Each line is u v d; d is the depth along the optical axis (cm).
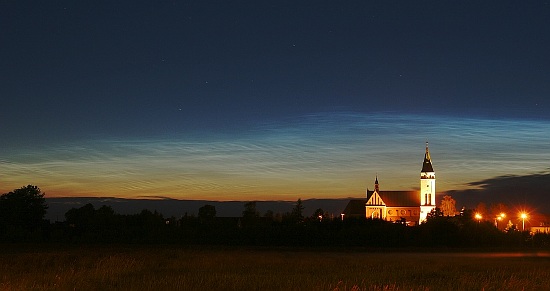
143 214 13675
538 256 8538
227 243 11306
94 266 4969
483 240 11300
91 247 9681
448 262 6488
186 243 11300
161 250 8269
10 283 3544
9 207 13238
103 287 3453
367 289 3447
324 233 11269
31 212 13388
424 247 10825
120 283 3600
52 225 13512
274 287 3462
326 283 3653
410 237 11231
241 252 8356
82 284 3534
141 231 11781
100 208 14588
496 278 4197
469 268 5297
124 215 13775
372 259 7094
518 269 5247
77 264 5284
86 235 11619
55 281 3722
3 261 5597
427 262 6384
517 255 8744
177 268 5000
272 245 11106
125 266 4725
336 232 11312
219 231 11488
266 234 11294
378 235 11219
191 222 13700
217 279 3784
